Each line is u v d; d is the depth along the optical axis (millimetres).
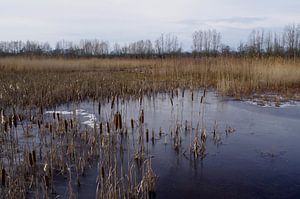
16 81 16062
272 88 16734
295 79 17344
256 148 7555
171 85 16953
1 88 13078
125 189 5422
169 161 6812
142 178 5625
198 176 6098
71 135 7098
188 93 15852
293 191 5473
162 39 78625
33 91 13094
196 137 7250
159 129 9047
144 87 15352
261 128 9297
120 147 7047
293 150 7391
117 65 30625
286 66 18047
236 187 5652
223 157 7027
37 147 7246
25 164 6020
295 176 6039
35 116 10039
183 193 5453
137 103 12984
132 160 6516
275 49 34906
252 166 6520
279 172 6227
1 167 5566
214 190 5547
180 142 7625
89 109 11602
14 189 5000
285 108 12234
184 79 17891
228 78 16391
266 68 17719
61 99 12914
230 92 15617
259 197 5297
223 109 12062
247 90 15734
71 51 59844
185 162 6766
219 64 20234
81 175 6039
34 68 25312
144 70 24156
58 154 6766
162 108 12133
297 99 14023
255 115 11031
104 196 4852
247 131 8977
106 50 64812
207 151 7406
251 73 18031
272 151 7336
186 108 12219
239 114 11180
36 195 5008
